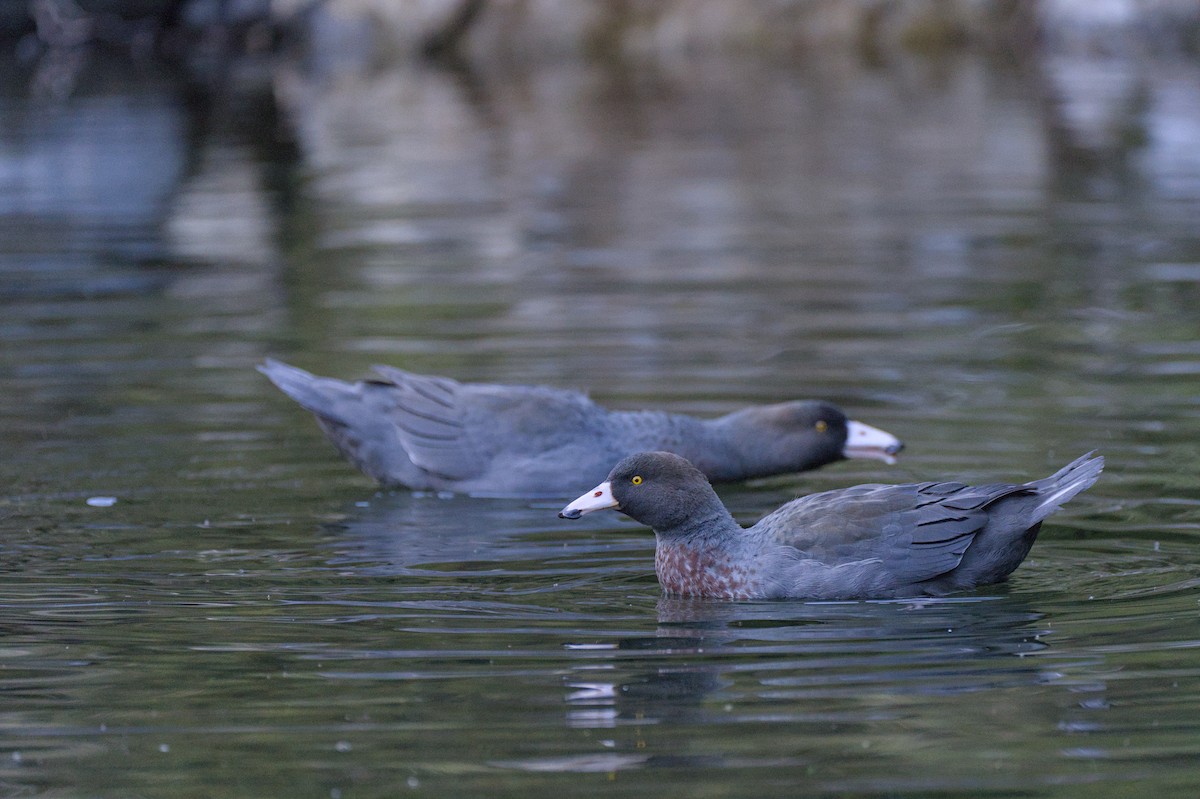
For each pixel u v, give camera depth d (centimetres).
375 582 1013
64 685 826
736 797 686
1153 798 680
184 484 1238
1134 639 877
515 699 800
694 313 1773
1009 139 2883
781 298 1838
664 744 740
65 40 4175
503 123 3253
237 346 1648
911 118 3172
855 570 980
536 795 690
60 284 1950
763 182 2567
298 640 895
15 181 2666
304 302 1847
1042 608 941
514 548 1102
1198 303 1766
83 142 2977
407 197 2508
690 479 1013
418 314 1781
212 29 4253
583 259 2067
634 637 902
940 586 984
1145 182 2497
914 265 1992
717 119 3250
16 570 1026
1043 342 1633
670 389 1483
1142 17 4184
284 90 3722
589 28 4303
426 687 817
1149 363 1537
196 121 3266
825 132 3047
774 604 973
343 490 1248
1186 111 3056
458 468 1265
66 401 1455
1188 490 1170
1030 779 701
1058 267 1958
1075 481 980
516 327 1716
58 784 710
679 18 4325
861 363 1564
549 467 1259
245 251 2145
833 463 1368
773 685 816
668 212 2358
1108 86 3469
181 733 762
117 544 1087
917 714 773
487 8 4319
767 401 1446
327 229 2286
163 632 908
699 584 1002
